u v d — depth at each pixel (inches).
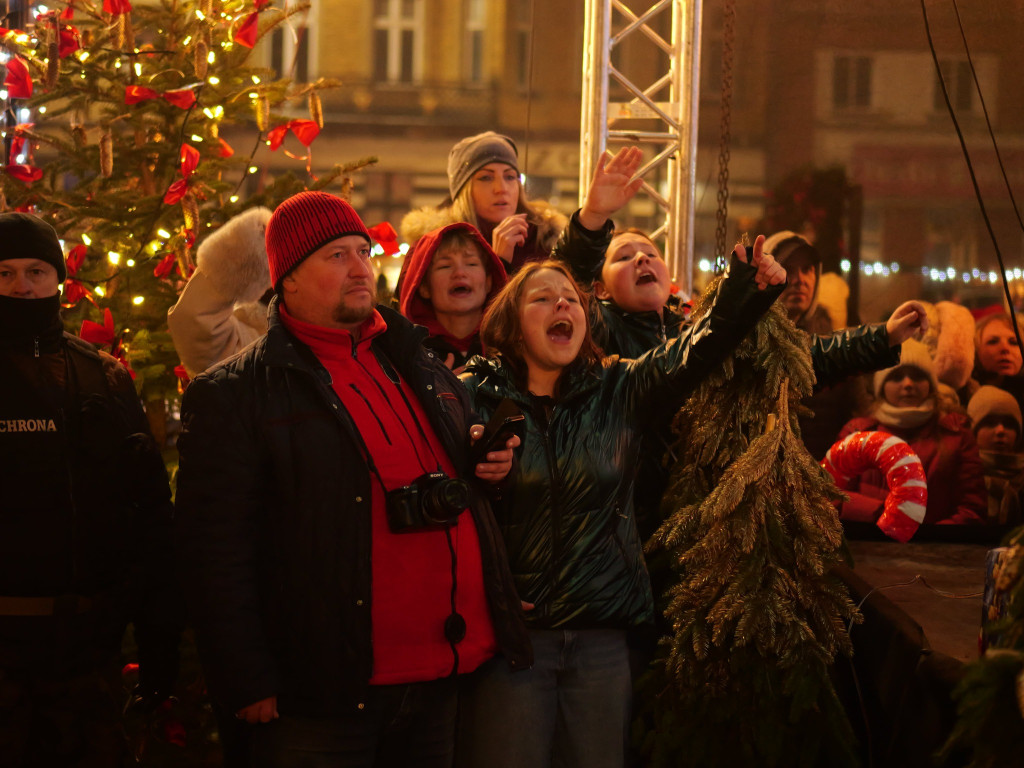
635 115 182.5
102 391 84.5
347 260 71.9
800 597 82.1
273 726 68.2
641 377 81.3
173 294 126.8
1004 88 157.8
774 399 85.7
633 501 92.1
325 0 549.3
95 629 82.6
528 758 75.0
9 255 80.0
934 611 97.9
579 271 95.7
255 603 67.3
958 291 162.7
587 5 179.5
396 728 69.5
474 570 72.2
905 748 79.6
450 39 550.9
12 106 133.3
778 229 176.2
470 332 98.8
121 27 123.8
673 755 82.9
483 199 121.1
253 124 476.7
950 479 153.6
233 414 68.2
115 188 133.7
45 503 79.8
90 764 83.4
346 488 68.1
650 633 82.2
